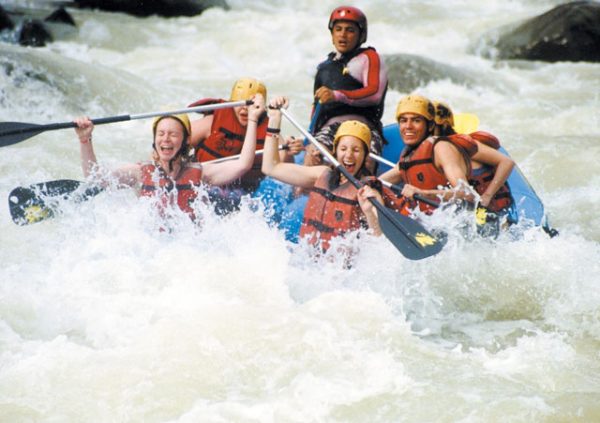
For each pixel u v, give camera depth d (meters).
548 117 24.09
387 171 16.44
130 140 20.34
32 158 17.84
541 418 9.57
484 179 14.00
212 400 10.07
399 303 12.24
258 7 40.19
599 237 15.27
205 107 14.14
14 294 12.23
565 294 12.50
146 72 29.41
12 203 13.86
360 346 11.07
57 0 39.94
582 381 10.46
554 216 16.34
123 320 11.62
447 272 12.84
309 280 12.71
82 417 9.76
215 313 11.68
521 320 12.16
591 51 30.75
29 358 10.77
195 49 32.66
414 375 10.52
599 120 23.12
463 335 11.70
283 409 9.86
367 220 12.93
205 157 15.65
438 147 13.62
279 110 13.73
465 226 13.40
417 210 13.71
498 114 24.53
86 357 10.79
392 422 9.62
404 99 14.05
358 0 40.28
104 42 32.91
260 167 15.53
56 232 13.90
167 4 37.66
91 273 12.68
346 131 13.21
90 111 22.47
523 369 10.72
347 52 16.22
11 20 32.47
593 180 18.25
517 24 32.59
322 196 13.20
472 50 32.53
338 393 10.12
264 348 10.95
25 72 22.41
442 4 40.03
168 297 12.15
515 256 13.19
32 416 9.75
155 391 10.17
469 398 9.98
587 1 32.94
